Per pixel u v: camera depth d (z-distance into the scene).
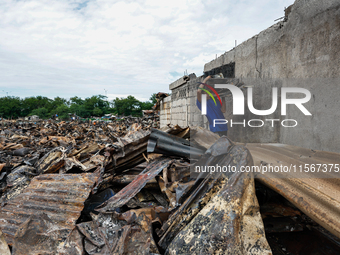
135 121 27.95
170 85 9.88
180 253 1.69
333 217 1.46
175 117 9.39
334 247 1.87
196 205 2.00
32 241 2.01
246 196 1.88
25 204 2.82
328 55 2.96
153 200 3.07
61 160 4.20
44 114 102.19
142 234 1.87
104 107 118.56
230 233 1.65
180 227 1.96
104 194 3.11
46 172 4.13
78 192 2.80
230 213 1.75
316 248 1.92
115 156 3.19
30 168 4.30
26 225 2.07
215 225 1.72
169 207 2.58
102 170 3.18
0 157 5.60
